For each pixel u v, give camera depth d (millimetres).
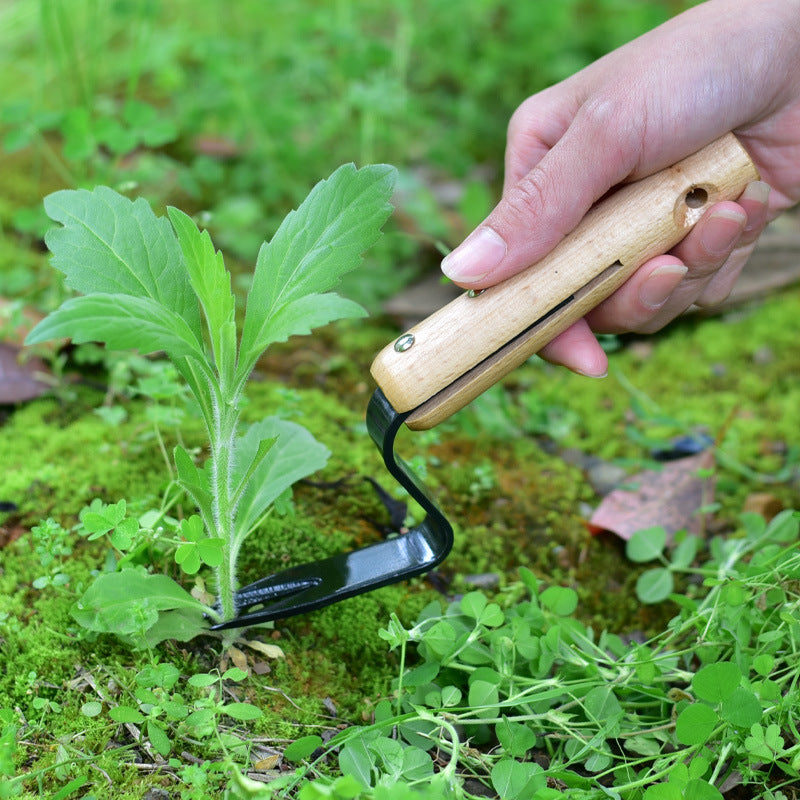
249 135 755
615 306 444
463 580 475
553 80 835
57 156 712
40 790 386
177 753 403
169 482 484
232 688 421
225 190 703
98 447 505
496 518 509
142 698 394
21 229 603
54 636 427
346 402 567
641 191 416
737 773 406
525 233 406
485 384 406
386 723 392
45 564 425
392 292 635
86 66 798
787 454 553
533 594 440
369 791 373
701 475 499
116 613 404
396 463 403
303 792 357
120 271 397
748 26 442
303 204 403
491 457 541
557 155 417
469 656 417
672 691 420
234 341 394
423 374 394
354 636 443
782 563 425
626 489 515
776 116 473
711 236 426
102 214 399
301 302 388
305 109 757
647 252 415
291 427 449
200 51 707
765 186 429
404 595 462
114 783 394
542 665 416
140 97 787
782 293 649
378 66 772
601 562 497
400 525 484
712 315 640
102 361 557
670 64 432
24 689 414
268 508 476
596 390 591
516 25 869
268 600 427
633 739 412
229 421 401
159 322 380
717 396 586
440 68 852
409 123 770
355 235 401
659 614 478
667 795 378
